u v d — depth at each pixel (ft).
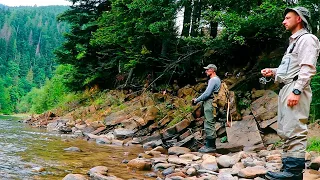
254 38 34.40
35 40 508.94
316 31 29.91
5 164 17.39
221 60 42.39
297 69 10.33
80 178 14.30
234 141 24.97
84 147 26.68
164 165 18.52
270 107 26.86
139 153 24.84
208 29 45.01
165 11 40.60
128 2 45.03
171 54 47.16
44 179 14.75
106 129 39.17
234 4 34.76
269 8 27.89
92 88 67.46
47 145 26.40
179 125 30.48
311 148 19.40
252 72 35.68
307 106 10.21
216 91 24.09
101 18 56.54
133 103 46.39
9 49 355.97
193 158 20.62
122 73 58.65
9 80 296.30
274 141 24.13
